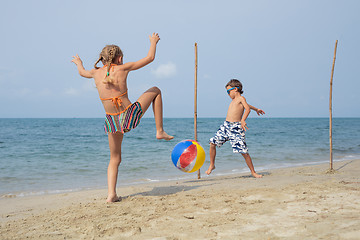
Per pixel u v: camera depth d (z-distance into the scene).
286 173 6.32
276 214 2.96
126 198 4.11
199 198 3.82
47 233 2.76
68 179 7.23
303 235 2.36
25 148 15.41
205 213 3.13
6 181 6.98
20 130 38.97
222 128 5.99
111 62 3.71
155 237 2.51
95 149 14.92
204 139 21.53
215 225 2.73
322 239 2.24
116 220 3.03
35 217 3.39
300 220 2.73
